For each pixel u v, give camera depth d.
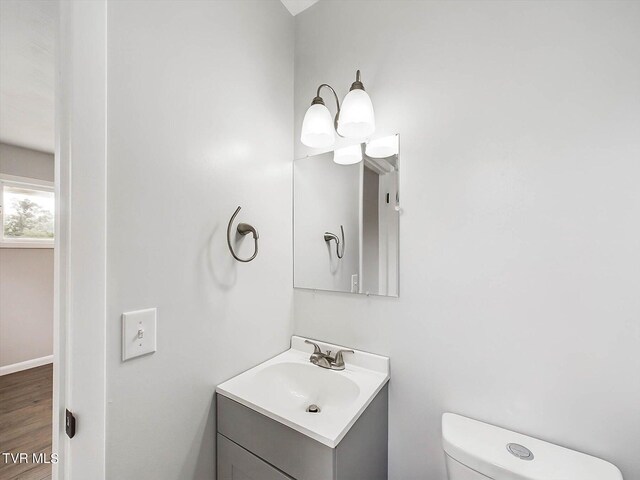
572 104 0.81
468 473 0.78
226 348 1.03
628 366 0.74
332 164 1.26
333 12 1.29
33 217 2.98
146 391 0.78
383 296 1.12
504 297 0.90
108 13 0.70
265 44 1.22
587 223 0.79
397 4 1.12
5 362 2.82
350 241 1.20
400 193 1.09
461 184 0.97
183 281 0.88
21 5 1.14
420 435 1.04
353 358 1.17
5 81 1.66
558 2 0.83
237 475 0.92
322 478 0.74
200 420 0.93
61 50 0.66
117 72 0.72
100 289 0.68
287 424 0.80
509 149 0.89
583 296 0.79
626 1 0.75
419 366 1.04
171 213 0.85
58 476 0.66
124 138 0.73
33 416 2.12
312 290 1.31
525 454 0.77
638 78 0.74
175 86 0.86
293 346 1.35
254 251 1.14
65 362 0.65
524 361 0.86
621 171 0.75
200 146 0.93
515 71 0.89
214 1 0.99
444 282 1.00
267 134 1.23
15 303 2.89
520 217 0.87
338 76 1.26
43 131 2.44
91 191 0.67
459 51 0.98
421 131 1.05
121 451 0.73
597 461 0.75
